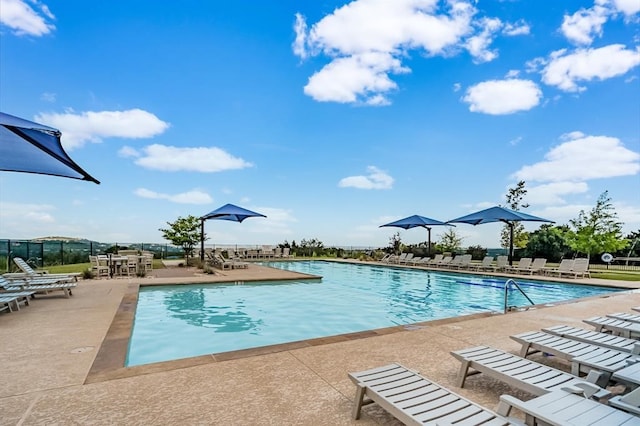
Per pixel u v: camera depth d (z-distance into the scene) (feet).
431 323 17.79
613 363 9.57
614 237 60.95
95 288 28.76
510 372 9.05
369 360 12.16
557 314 20.25
